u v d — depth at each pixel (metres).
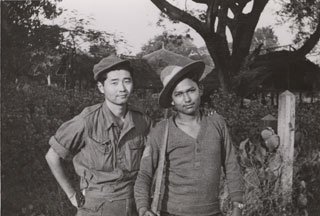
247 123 5.91
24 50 6.14
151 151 2.67
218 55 9.07
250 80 8.80
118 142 2.80
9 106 5.43
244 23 9.30
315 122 5.79
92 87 7.27
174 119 2.71
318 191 4.92
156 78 8.41
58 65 6.96
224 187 3.84
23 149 5.18
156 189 2.62
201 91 2.81
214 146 2.62
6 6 5.84
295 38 9.79
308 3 9.44
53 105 5.74
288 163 4.57
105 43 7.76
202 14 10.22
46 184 5.02
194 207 2.58
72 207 4.71
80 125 2.79
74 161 2.86
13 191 4.82
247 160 4.48
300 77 9.24
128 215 2.79
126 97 2.79
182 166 2.60
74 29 7.29
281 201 4.45
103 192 2.76
